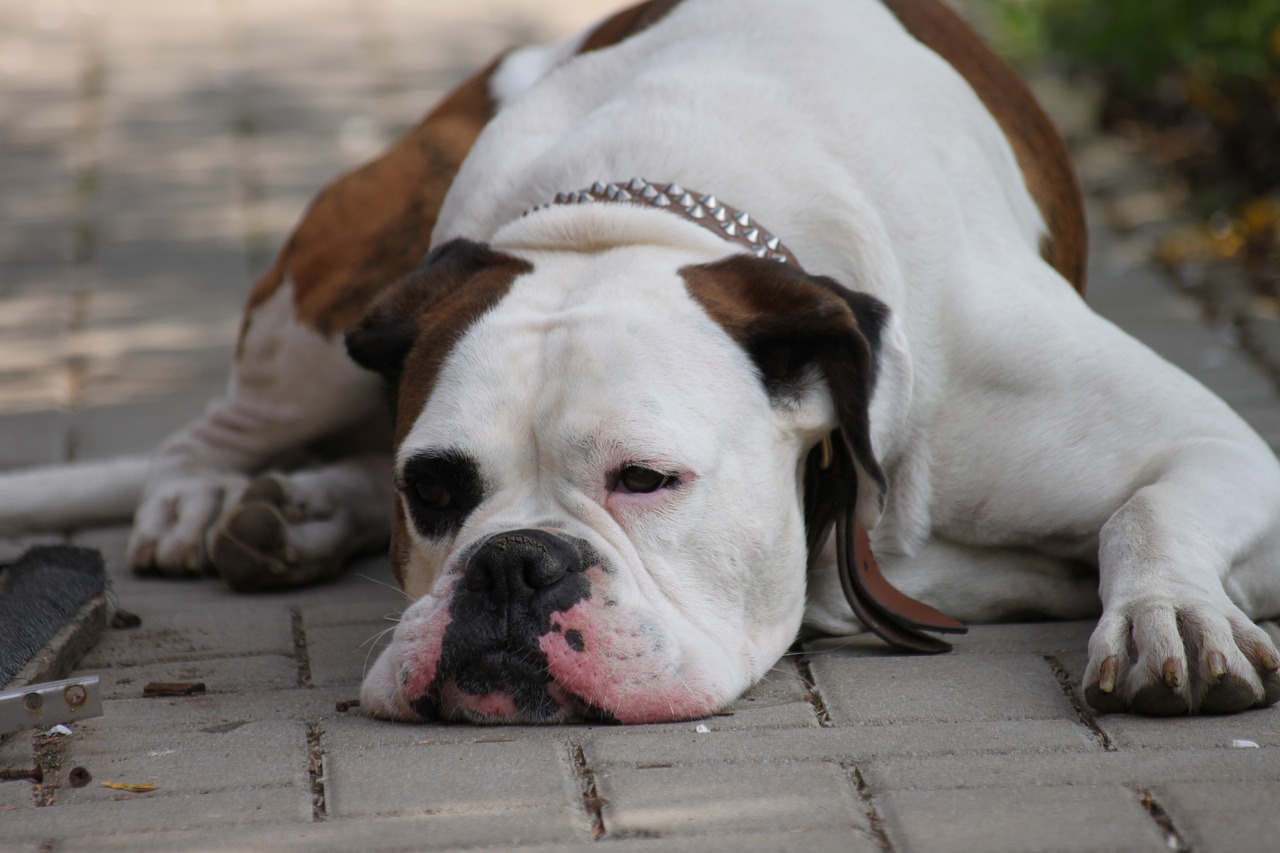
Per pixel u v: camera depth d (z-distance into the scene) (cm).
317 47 1772
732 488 503
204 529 726
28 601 592
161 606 671
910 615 557
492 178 644
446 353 520
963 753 458
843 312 501
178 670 572
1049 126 759
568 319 511
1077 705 497
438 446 501
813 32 643
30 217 1305
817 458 545
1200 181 1276
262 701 532
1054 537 590
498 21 1853
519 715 484
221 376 1001
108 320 1100
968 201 621
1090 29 1345
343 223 762
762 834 408
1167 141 1368
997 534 596
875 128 609
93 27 1889
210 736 493
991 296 594
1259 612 564
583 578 483
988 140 664
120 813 434
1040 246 693
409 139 783
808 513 552
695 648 494
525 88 772
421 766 457
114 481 797
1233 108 1262
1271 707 487
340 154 1428
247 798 442
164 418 934
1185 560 513
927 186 605
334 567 721
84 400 968
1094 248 1168
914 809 418
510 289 536
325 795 443
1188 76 1343
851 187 591
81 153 1461
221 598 688
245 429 778
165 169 1410
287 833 416
